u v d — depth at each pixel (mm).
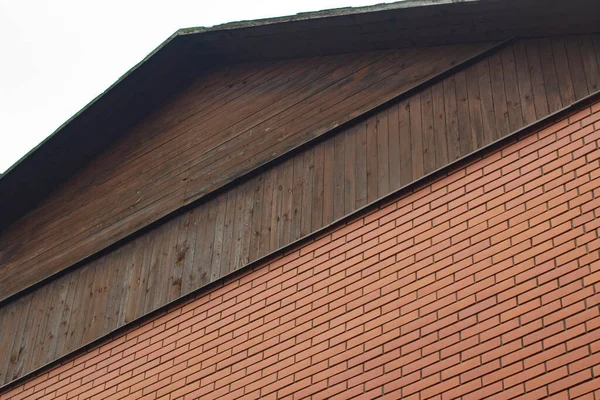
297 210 8680
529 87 7777
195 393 8156
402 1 8328
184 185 9914
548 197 6988
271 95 9891
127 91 10703
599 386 5934
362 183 8352
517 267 6809
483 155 7648
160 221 9828
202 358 8367
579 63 7609
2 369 10047
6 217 11617
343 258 7977
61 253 10609
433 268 7293
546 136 7348
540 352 6316
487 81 8109
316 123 9156
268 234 8750
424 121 8297
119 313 9422
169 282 9227
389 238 7770
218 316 8555
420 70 8680
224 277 8766
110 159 11094
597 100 7242
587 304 6293
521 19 7902
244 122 9906
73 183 11289
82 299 9930
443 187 7719
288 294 8156
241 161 9547
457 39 8508
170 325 8898
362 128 8742
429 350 6883
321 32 9250
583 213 6715
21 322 10375
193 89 10898
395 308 7305
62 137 10844
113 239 10125
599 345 6078
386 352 7121
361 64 9242
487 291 6852
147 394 8523
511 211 7133
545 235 6812
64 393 9250
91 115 10742
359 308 7547
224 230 9164
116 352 9148
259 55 10242
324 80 9469
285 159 9188
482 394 6418
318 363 7484
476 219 7305
